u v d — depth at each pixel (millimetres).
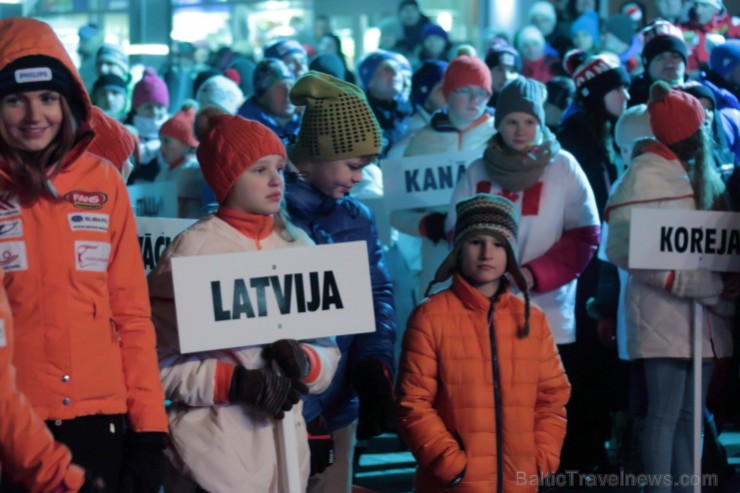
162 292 4328
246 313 4168
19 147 3740
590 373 7410
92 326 3807
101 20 16891
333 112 5137
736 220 6078
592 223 6727
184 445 4246
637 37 13523
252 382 4148
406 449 8656
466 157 7707
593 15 13797
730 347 6332
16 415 3217
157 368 3965
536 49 13477
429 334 5148
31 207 3773
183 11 16859
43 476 3273
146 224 5539
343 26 16797
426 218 7570
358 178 5230
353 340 5070
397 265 8766
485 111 8367
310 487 5129
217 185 4402
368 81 10648
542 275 6500
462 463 5008
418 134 8297
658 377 6211
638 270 6129
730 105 8633
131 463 3844
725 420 7594
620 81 8000
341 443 5172
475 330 5137
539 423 5219
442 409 5148
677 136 6246
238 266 4172
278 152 4410
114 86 12141
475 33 16359
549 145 6680
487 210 5195
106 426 3818
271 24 16984
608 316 7215
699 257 6012
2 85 3668
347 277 4312
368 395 4816
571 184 6703
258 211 4398
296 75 10945
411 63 15086
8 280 3719
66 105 3773
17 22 3754
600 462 7445
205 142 4438
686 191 6230
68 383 3734
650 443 6188
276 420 4305
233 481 4215
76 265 3801
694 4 12344
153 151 11055
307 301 4254
